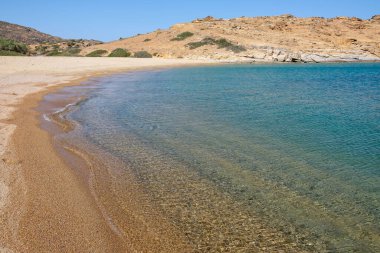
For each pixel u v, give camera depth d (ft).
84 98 71.97
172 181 28.43
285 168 31.83
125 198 25.07
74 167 30.99
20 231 19.66
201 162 33.19
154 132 44.70
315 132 45.75
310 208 23.98
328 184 28.17
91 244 18.95
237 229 21.13
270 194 26.16
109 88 90.94
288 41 276.41
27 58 164.66
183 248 19.08
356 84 110.11
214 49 253.65
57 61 163.94
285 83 111.04
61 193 25.29
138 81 111.04
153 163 32.71
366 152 36.78
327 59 245.24
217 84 105.40
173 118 53.78
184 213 23.04
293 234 20.65
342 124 50.72
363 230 21.09
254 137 42.83
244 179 29.07
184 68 178.09
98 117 53.52
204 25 328.70
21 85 86.63
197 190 26.71
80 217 21.89
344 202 24.89
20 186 25.99
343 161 33.91
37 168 30.07
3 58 153.48
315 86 103.55
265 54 240.32
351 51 258.57
